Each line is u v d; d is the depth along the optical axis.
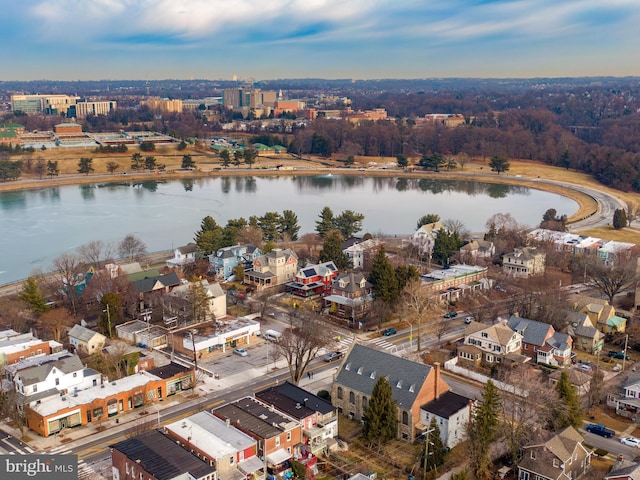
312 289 177.00
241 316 158.75
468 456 95.25
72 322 151.62
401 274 162.75
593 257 195.62
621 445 101.00
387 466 95.00
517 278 189.12
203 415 99.69
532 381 117.19
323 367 130.62
